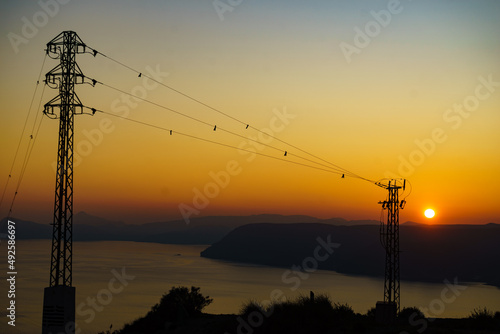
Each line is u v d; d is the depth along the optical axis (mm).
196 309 42688
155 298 154250
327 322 31578
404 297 178000
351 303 154500
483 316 33094
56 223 46594
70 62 49344
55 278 45844
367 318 38344
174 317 39562
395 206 59219
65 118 48062
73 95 48969
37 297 150875
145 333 37188
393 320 37219
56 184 47094
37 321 108875
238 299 156125
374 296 180250
